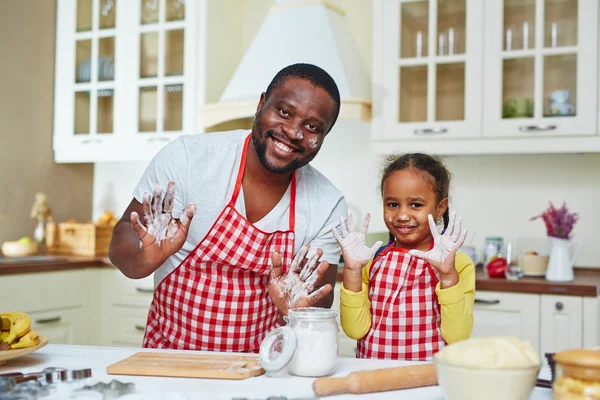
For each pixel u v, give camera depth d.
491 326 2.30
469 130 2.58
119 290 2.95
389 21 2.71
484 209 2.83
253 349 1.48
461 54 2.60
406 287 1.44
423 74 2.67
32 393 0.84
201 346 1.45
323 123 1.30
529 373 0.79
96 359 1.13
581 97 2.43
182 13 3.07
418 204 1.45
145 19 3.15
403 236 1.46
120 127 3.19
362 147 3.04
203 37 3.01
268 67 2.78
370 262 1.51
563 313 2.20
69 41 3.33
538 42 2.49
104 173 3.56
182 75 3.05
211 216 1.41
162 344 1.48
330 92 1.31
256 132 1.33
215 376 0.99
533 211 2.75
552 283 2.21
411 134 2.66
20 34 3.21
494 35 2.55
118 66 3.19
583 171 2.69
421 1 2.68
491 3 2.56
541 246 2.65
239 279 1.45
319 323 1.03
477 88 2.57
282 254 1.45
